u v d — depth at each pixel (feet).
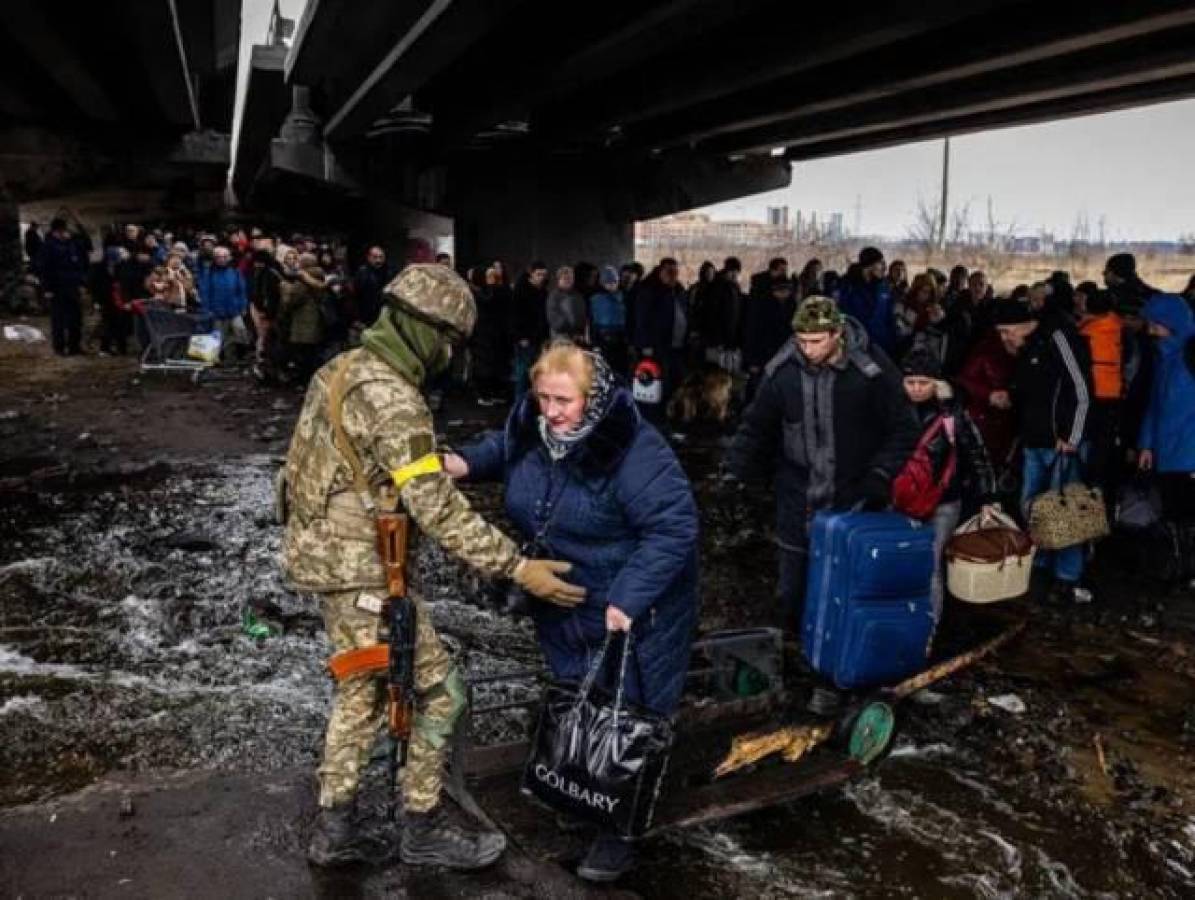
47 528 23.72
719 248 200.95
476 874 10.47
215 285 53.57
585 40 40.01
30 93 83.20
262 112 89.25
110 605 18.92
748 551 23.97
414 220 139.13
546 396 9.80
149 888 9.99
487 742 13.96
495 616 18.89
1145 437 22.27
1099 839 12.37
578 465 9.93
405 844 10.44
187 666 16.34
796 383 15.21
